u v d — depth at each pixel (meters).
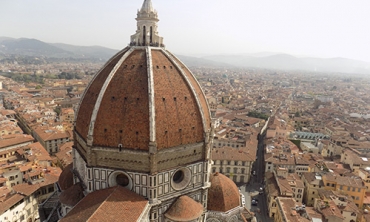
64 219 60.44
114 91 70.00
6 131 198.75
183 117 71.94
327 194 134.50
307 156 185.25
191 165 75.06
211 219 82.06
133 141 67.81
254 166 190.75
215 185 83.19
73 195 75.88
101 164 71.00
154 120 66.50
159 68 73.50
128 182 72.62
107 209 60.78
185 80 76.06
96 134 69.19
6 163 149.38
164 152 69.06
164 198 72.00
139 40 79.94
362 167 167.00
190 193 77.00
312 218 114.44
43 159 155.88
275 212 132.00
